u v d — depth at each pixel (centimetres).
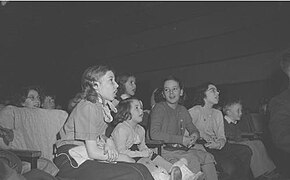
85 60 1237
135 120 341
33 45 1308
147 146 384
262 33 732
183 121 418
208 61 849
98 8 1023
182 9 901
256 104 739
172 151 385
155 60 994
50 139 326
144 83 1012
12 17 1088
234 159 428
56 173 282
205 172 382
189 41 899
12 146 323
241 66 775
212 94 449
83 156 272
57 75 1320
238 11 782
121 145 321
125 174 252
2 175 220
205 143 437
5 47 1301
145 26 1020
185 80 903
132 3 972
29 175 250
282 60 306
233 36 796
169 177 301
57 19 1108
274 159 468
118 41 1115
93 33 1173
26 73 1349
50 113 330
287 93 279
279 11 699
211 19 844
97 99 285
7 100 514
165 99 422
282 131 265
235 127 503
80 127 269
